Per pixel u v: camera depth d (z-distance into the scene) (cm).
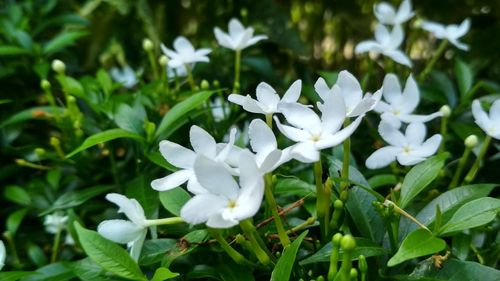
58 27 43
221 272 17
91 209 25
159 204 21
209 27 44
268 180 15
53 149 30
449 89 29
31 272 17
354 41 46
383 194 24
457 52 39
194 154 16
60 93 32
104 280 17
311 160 14
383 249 16
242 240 16
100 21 45
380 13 30
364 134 27
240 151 15
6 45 32
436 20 43
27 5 37
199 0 44
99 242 16
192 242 17
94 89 27
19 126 29
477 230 19
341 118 15
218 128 25
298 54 40
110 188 23
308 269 18
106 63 46
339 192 18
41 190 26
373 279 17
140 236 16
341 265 15
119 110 22
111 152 24
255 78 34
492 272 15
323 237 17
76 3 47
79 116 25
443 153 18
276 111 17
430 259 16
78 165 25
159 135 22
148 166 23
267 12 42
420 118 20
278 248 18
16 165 29
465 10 42
